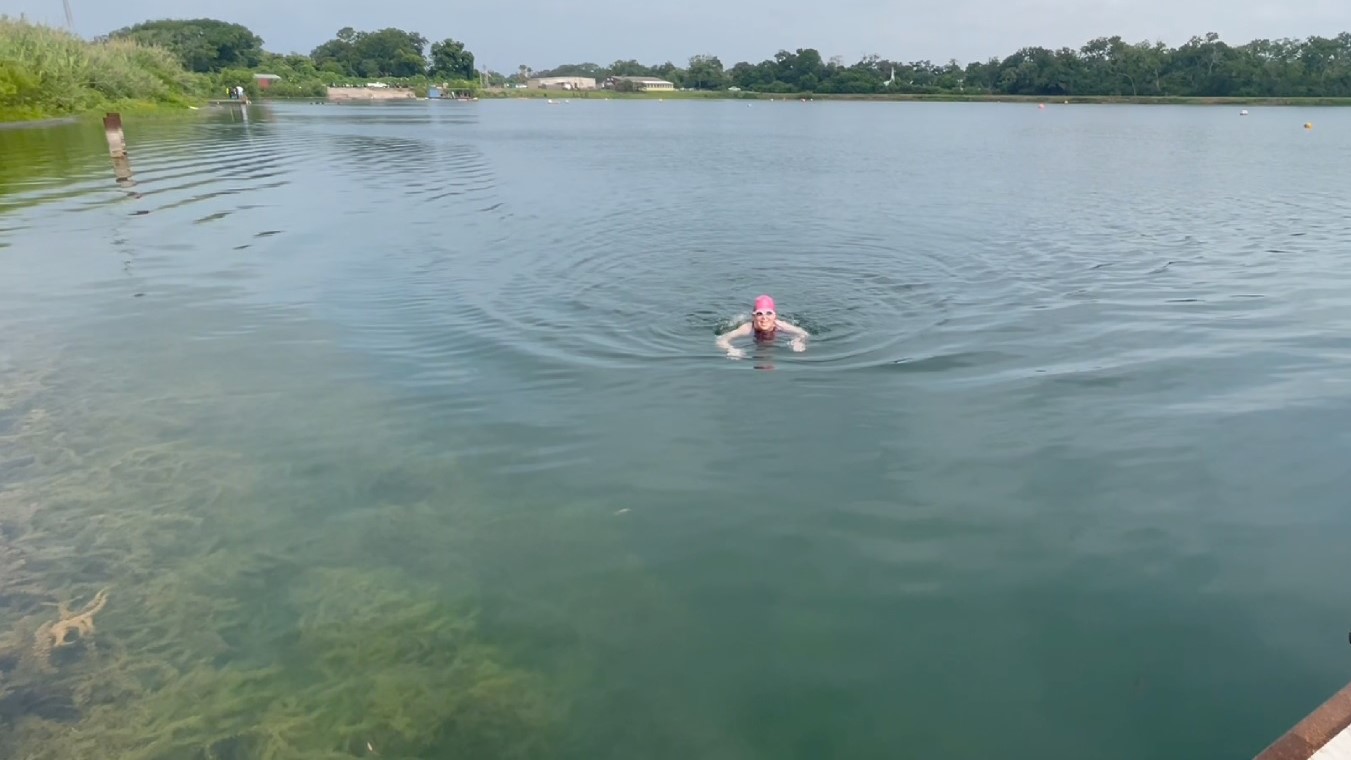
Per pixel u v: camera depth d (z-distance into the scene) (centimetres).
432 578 592
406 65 12588
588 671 501
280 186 2384
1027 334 1073
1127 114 7319
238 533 652
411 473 736
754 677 493
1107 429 791
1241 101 8850
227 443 798
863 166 3105
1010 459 736
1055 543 612
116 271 1420
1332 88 8638
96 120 4419
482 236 1730
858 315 1172
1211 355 986
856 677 489
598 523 653
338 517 671
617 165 3105
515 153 3538
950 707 465
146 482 729
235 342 1077
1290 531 621
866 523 643
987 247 1630
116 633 547
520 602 564
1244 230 1762
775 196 2316
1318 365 948
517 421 833
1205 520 637
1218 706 458
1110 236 1719
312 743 456
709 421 823
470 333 1100
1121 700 464
